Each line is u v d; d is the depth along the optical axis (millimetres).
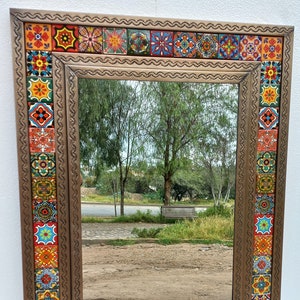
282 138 630
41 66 558
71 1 563
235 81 605
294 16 620
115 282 618
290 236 670
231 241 635
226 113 614
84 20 557
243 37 601
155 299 630
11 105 574
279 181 637
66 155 580
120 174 607
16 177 589
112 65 574
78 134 582
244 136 618
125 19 567
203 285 636
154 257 626
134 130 604
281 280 670
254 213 636
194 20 584
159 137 611
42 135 571
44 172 578
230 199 628
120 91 589
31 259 585
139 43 577
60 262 594
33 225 582
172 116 608
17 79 552
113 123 597
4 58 562
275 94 620
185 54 590
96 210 603
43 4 558
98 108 586
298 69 637
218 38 595
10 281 604
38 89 561
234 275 638
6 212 591
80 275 603
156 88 597
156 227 623
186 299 636
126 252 618
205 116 612
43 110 567
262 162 631
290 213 666
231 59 602
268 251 647
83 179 593
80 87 574
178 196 624
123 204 612
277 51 612
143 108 601
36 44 551
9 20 553
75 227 593
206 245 633
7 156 582
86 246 602
